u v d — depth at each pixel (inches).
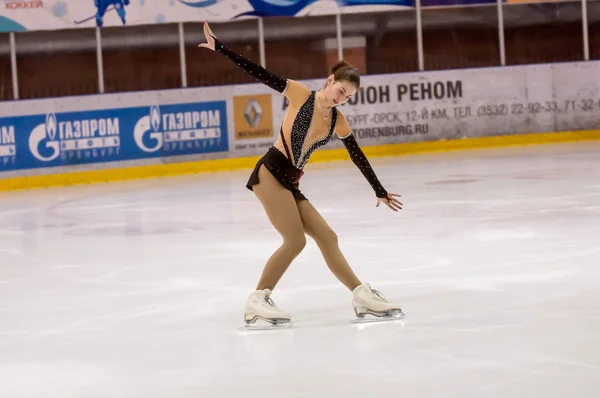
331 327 598.2
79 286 788.6
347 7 1955.0
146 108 1839.3
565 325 571.8
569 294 661.9
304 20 1943.9
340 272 614.5
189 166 1859.0
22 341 603.5
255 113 1913.1
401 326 590.2
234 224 1117.1
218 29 1902.1
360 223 1068.5
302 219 611.8
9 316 683.4
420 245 901.2
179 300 711.1
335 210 1192.2
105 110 1813.5
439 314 619.5
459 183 1397.6
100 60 1834.4
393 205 614.5
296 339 570.9
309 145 597.9
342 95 581.0
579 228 948.6
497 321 591.5
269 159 599.8
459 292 686.5
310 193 1387.8
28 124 1766.7
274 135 1927.9
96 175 1808.6
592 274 728.3
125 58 1855.3
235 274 808.3
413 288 709.9
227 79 1913.1
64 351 571.8
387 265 811.4
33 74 1804.9
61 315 677.9
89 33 1827.0
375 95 1952.5
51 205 1444.4
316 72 1966.0
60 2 1801.2
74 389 488.1
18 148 1760.6
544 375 467.2
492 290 687.7
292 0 1927.9
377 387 461.7
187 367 518.9
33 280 828.0
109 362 540.1
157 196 1480.1
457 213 1102.4
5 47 1779.0
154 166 1839.3
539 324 577.9
